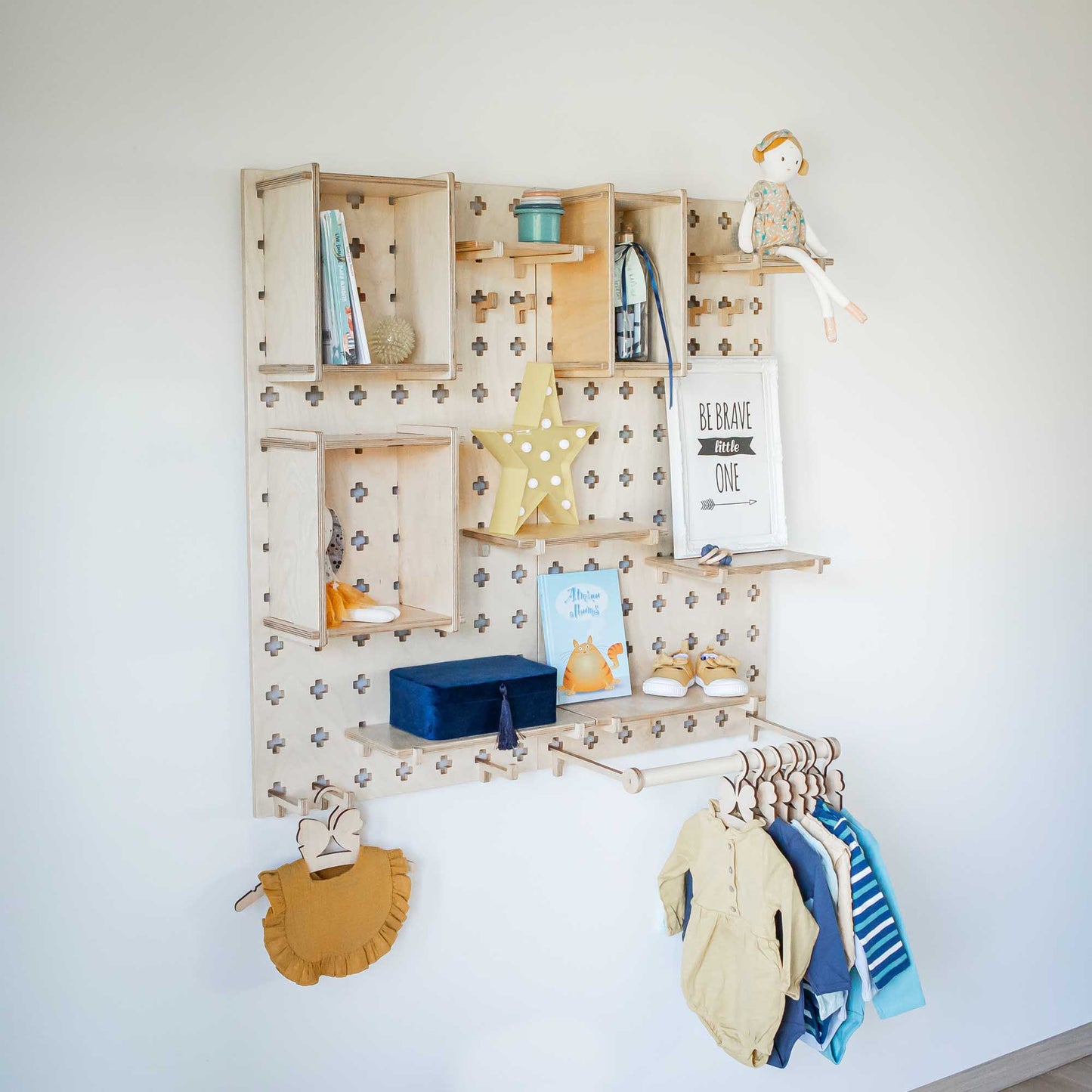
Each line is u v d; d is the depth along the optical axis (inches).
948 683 110.1
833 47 96.2
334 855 76.2
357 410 75.9
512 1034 88.3
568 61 83.4
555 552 85.5
